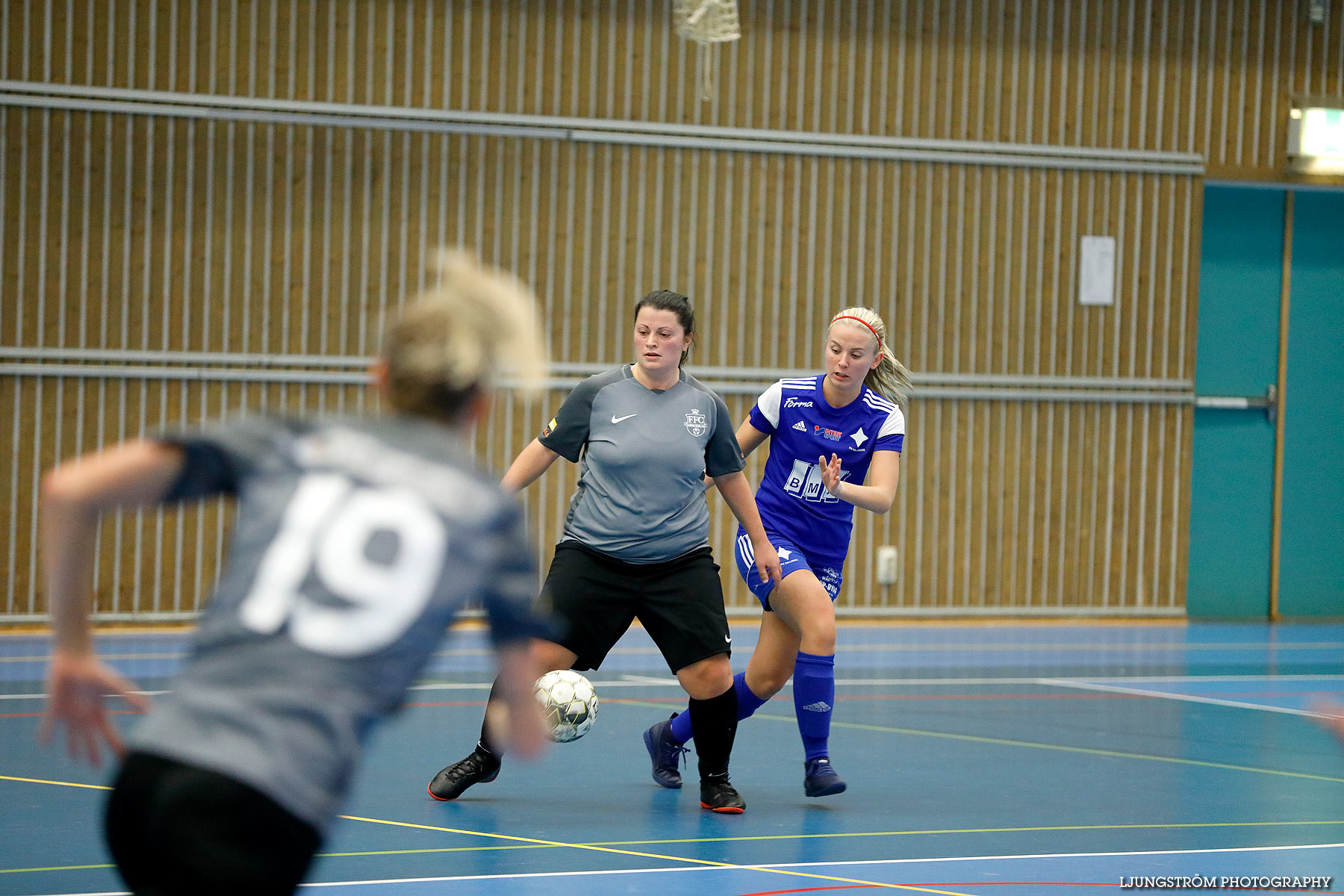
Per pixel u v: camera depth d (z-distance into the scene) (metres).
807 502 9.41
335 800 3.33
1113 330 22.73
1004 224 22.19
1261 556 24.41
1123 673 17.05
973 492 22.23
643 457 8.60
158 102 18.94
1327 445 24.61
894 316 21.81
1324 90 23.50
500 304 3.57
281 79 19.36
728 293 21.17
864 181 21.61
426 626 3.39
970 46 21.94
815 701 8.92
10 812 8.30
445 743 11.23
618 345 20.77
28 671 15.11
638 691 14.44
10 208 18.53
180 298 19.14
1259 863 7.70
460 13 19.98
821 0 21.34
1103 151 22.47
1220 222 23.91
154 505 3.44
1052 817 8.95
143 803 3.22
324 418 3.60
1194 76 22.92
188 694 3.31
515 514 3.61
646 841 8.03
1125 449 22.86
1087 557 22.78
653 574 8.70
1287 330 24.28
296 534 3.38
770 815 8.85
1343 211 24.44
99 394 18.92
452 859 7.45
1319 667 18.09
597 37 20.55
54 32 18.56
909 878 7.21
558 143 20.45
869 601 21.95
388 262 19.88
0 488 18.62
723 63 21.05
